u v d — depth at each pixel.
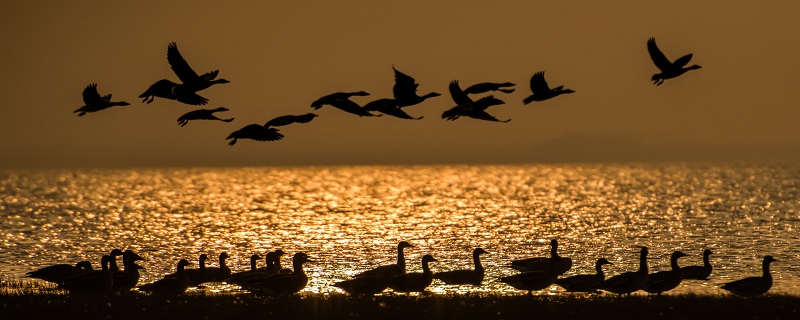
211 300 32.66
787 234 66.31
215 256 56.72
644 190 148.12
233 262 53.34
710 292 38.94
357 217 95.81
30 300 32.53
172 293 34.84
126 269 38.84
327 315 29.22
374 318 28.67
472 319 28.52
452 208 110.88
